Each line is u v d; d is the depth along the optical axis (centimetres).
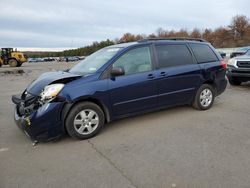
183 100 584
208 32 8794
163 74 534
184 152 390
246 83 1071
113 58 488
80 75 471
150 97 523
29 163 373
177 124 522
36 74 1959
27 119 425
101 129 492
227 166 343
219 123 522
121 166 354
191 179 315
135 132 484
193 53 604
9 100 840
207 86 620
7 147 433
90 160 376
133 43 528
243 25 8188
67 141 452
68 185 312
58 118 431
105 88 466
